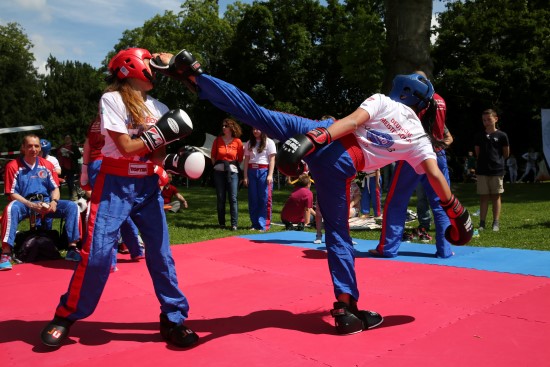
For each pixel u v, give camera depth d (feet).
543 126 62.49
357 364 9.09
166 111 10.96
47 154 24.36
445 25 83.87
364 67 51.98
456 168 85.56
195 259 19.71
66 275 17.66
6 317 12.69
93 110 152.97
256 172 28.66
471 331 10.64
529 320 11.26
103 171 10.19
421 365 8.97
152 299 14.02
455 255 19.22
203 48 112.06
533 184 69.31
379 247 19.24
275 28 102.42
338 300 10.87
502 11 60.95
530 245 21.48
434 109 12.39
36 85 152.15
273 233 26.76
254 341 10.42
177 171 10.03
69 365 9.44
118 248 20.75
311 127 10.53
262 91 99.35
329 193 10.75
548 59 80.07
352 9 82.99
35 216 20.65
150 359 9.61
